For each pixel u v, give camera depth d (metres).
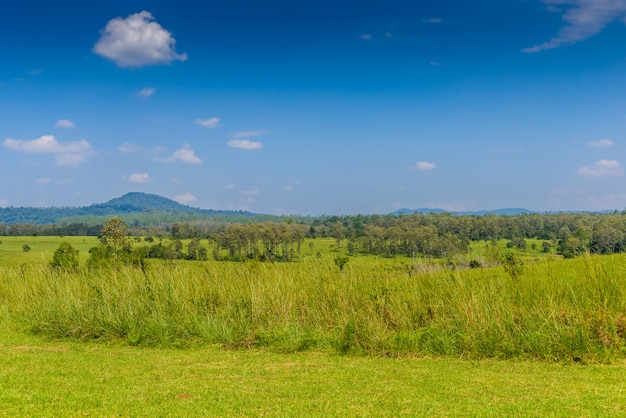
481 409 5.44
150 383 6.64
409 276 11.99
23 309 12.74
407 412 5.35
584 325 8.73
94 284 13.08
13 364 7.82
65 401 5.59
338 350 9.10
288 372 7.45
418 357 8.75
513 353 8.55
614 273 10.14
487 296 10.25
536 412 5.32
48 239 88.94
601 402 5.71
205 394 6.06
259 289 11.47
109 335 10.37
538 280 10.75
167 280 12.41
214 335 10.01
